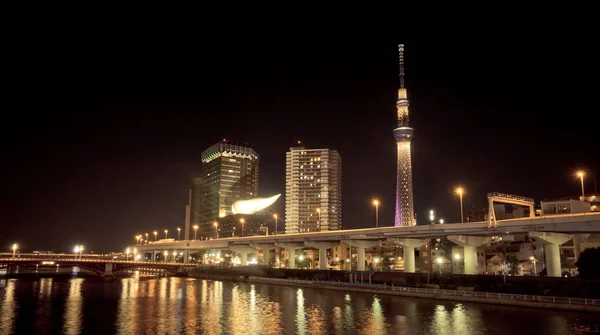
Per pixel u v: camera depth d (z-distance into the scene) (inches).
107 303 3941.9
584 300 2950.3
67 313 3366.1
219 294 4630.9
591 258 3334.2
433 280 4261.8
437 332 2518.5
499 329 2524.6
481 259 5521.7
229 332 2640.3
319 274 5634.8
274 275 6387.8
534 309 3097.9
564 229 3629.4
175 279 7426.2
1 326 2849.4
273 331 2655.0
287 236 6648.6
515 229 3939.5
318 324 2824.8
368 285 4466.0
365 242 5821.9
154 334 2603.3
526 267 5418.3
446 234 4552.2
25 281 6919.3
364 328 2682.1
